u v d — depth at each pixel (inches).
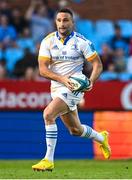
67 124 928.3
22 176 826.2
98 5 2321.6
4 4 2161.7
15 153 1577.3
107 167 1165.7
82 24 2212.1
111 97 1593.3
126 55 2113.7
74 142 1568.7
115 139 1581.0
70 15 866.1
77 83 845.8
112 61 2070.6
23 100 1568.7
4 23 2098.9
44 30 2130.9
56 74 863.1
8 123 1573.6
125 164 1288.1
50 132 852.6
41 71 871.1
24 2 2222.0
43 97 1569.9
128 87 1595.7
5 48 2036.2
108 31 2197.3
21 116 1577.3
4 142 1573.6
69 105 871.7
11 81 1561.3
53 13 2180.1
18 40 2081.7
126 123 1585.9
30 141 1578.5
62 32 865.5
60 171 969.5
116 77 2043.6
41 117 1578.5
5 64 1994.3
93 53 880.9
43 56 876.6
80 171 986.1
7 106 1566.2
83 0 2325.3
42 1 2207.2
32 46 2063.2
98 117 1585.9
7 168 1114.1
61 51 876.6
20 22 2122.3
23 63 1980.8
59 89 872.9
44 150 1581.0
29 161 1434.5
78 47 875.4
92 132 968.3
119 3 2337.6
